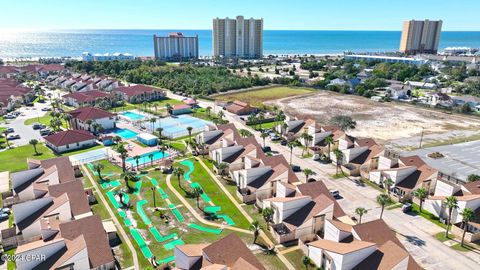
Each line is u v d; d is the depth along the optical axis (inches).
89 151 4571.9
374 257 2197.3
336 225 2476.6
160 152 4562.0
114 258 2436.0
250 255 2234.3
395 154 4461.1
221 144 4397.1
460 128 5846.5
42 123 5748.0
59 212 2714.1
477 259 2524.6
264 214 2812.5
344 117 5831.7
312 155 4584.2
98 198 3282.5
